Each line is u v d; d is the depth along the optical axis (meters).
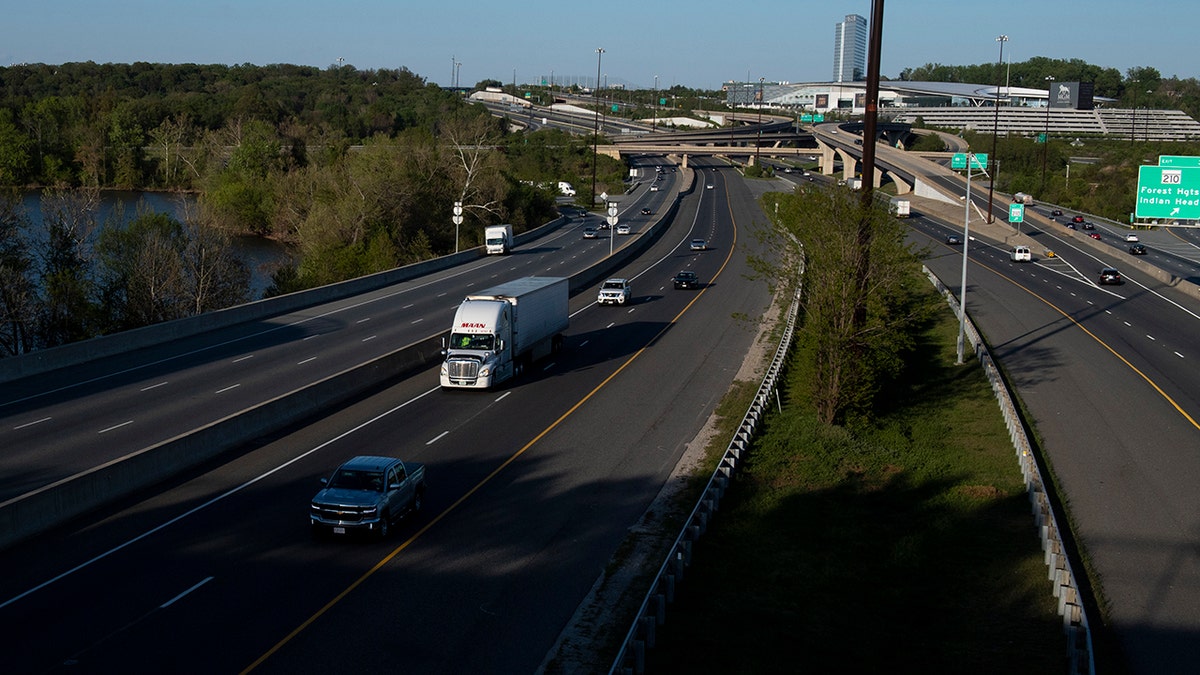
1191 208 49.34
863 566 23.11
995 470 31.34
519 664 16.97
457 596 19.80
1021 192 153.00
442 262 80.81
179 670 16.11
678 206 143.50
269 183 114.50
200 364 42.78
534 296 43.62
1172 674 17.50
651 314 59.69
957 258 90.25
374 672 16.41
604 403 37.50
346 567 21.08
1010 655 18.22
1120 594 21.25
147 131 162.00
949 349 50.78
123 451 29.25
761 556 23.25
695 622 19.12
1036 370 45.16
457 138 125.75
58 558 21.16
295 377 40.12
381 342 48.31
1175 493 28.20
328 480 23.59
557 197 156.25
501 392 39.12
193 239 64.88
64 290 55.16
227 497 25.62
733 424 34.50
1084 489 28.73
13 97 196.12
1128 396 39.84
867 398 36.59
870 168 35.28
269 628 17.89
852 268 35.56
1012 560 23.38
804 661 17.78
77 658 16.44
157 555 21.44
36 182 138.25
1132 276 78.94
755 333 53.12
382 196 90.88
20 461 28.11
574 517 24.95
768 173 192.12
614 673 15.49
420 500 25.19
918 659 18.09
